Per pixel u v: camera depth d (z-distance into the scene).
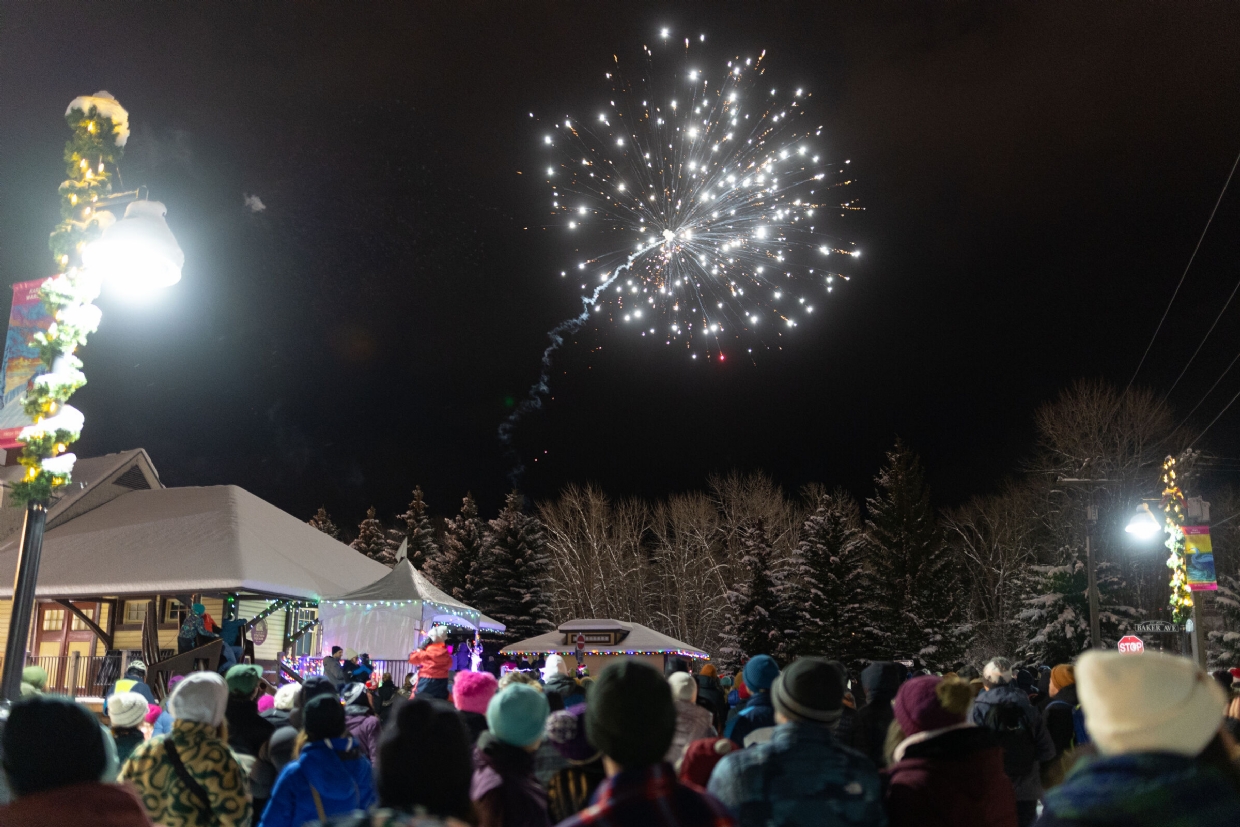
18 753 2.65
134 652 20.94
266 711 8.03
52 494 8.91
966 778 3.72
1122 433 44.16
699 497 60.94
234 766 4.52
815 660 3.61
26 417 8.84
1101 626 39.34
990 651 49.47
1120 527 42.78
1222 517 49.69
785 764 3.37
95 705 19.33
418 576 20.14
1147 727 2.35
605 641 26.97
